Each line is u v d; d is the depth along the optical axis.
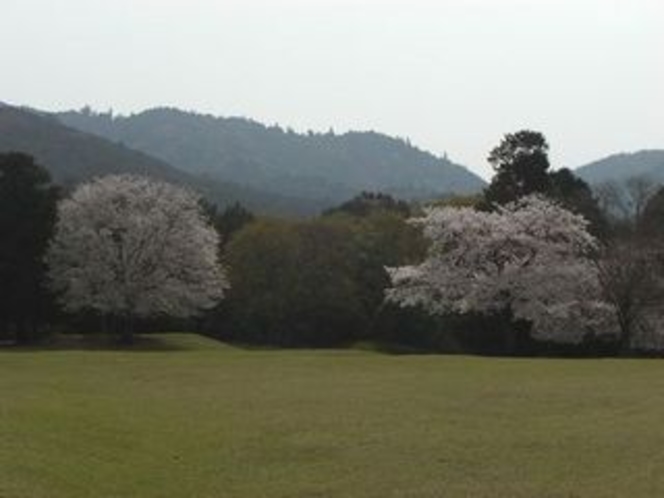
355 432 19.75
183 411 22.61
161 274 60.28
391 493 14.62
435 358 39.88
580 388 27.33
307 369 34.47
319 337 74.94
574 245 51.12
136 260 59.72
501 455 17.39
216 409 23.08
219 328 75.38
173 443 18.34
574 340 51.28
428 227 51.78
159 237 60.03
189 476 15.74
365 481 15.45
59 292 60.59
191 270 61.56
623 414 22.16
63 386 27.47
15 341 62.25
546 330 50.75
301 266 74.50
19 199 58.78
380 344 74.12
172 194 61.91
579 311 50.16
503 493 14.55
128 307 60.12
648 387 27.53
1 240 58.47
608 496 14.29
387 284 74.19
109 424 19.56
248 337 75.31
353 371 33.56
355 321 74.44
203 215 69.50
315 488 14.98
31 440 16.69
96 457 16.25
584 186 65.31
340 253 75.25
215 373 32.88
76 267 59.44
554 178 64.62
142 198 60.62
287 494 14.61
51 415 19.69
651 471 15.89
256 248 74.94
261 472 16.14
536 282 49.78
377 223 79.38
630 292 49.84
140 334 67.75
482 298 50.50
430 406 23.66
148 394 26.22
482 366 35.41
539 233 50.84
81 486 14.20
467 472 16.05
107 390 27.14
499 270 51.19
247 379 30.73
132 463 16.25
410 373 32.59
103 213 59.66
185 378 31.14
